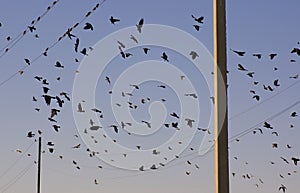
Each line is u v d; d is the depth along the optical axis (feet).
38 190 188.24
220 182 40.50
